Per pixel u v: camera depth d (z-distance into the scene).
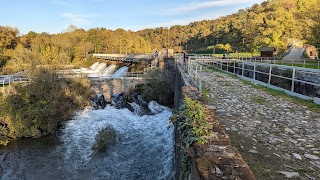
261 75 18.50
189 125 3.99
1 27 52.84
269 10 83.06
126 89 26.31
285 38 54.78
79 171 11.41
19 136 15.68
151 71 26.64
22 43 56.66
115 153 12.84
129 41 83.94
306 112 7.30
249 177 2.54
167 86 24.33
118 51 80.69
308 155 4.38
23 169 11.80
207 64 31.42
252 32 61.50
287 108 7.79
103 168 11.52
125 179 10.48
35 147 14.35
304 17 40.75
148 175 10.59
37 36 64.62
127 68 40.94
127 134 15.46
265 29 57.59
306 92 12.66
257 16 74.31
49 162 12.44
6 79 24.11
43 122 16.67
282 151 4.55
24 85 19.72
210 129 3.88
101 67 46.84
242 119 6.56
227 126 5.96
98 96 25.22
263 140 5.08
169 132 15.34
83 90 23.42
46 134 16.36
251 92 10.70
